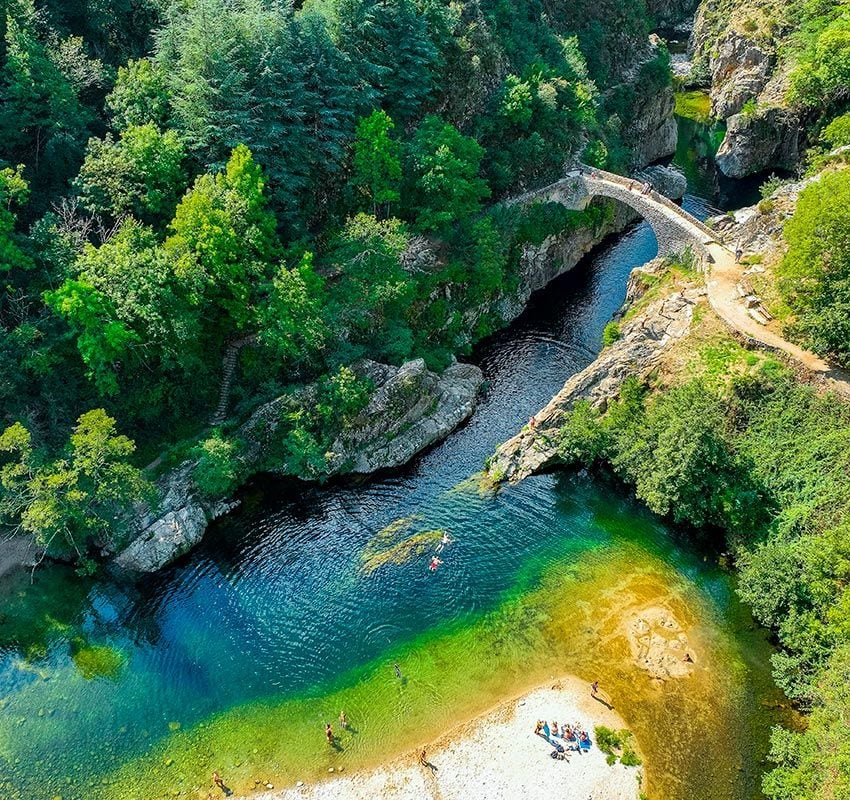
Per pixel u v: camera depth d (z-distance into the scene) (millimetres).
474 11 92062
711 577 53250
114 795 42719
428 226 77188
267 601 53688
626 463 59375
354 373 66312
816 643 44344
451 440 67750
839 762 35625
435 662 48625
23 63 62031
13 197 61406
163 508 58719
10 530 57625
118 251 57656
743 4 128250
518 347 80062
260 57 67375
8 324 58375
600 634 49594
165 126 68625
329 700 46906
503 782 41469
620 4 119688
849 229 54719
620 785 40812
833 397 55875
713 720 43906
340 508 61031
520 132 92375
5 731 46219
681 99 138625
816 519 49781
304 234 71000
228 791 42312
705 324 65750
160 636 51875
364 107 76250
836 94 100812
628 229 103688
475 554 55875
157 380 63219
